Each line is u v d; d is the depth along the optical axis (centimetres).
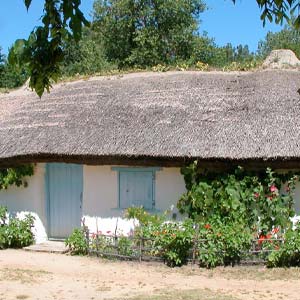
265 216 1057
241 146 1048
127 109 1244
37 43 391
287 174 1066
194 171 1085
